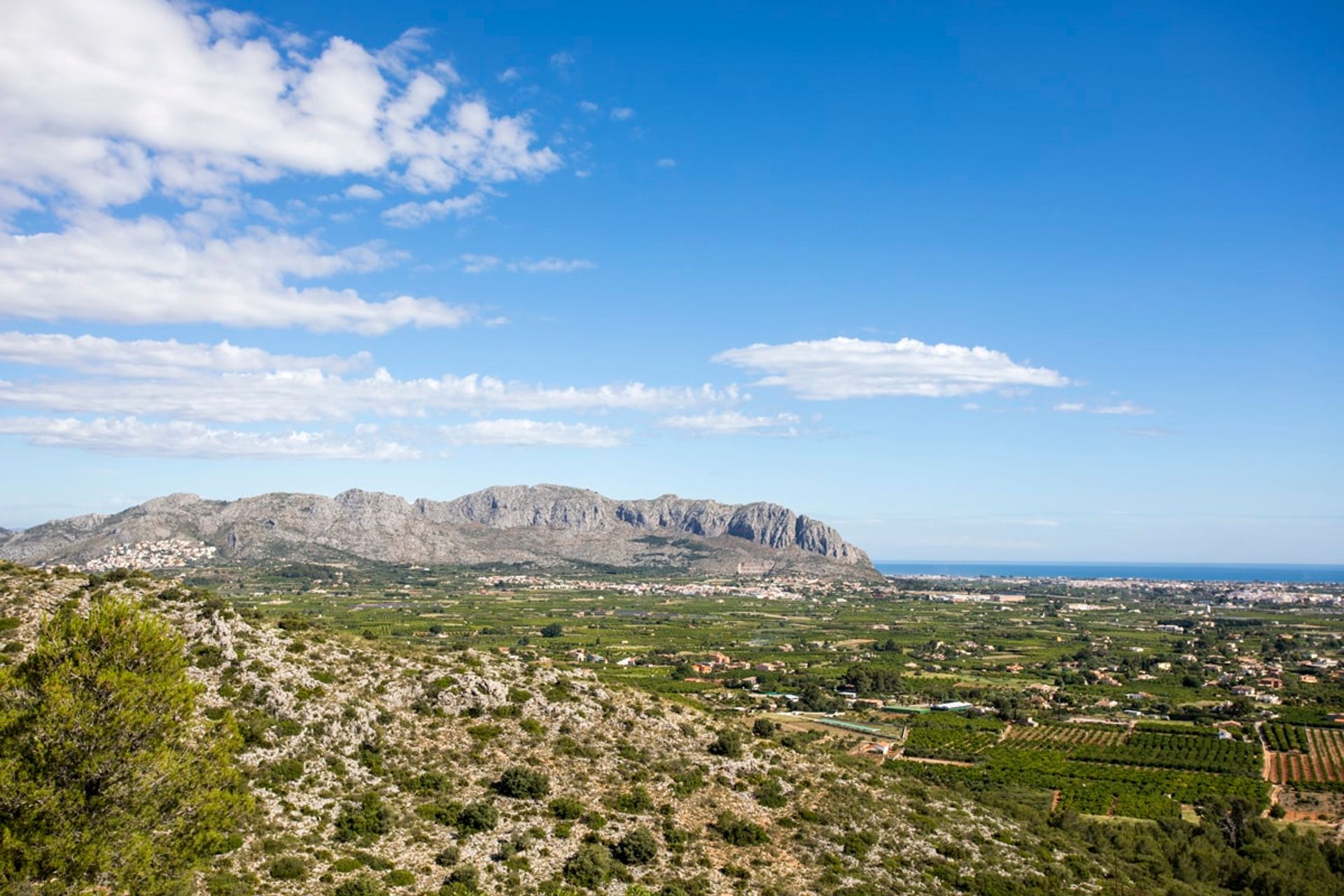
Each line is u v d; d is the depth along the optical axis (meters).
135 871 41.12
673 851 66.44
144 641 47.00
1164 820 121.81
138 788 42.97
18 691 43.88
